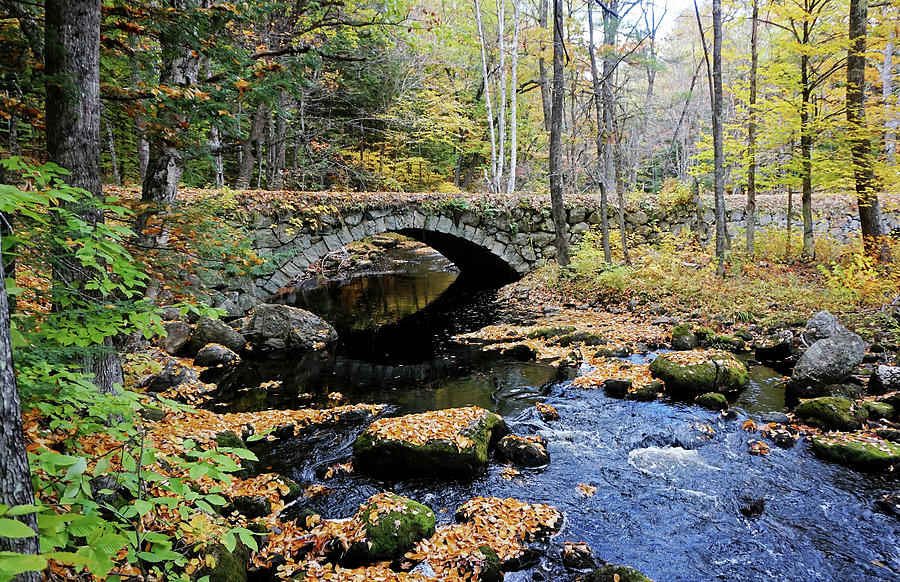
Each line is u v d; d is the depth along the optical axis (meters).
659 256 12.76
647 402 6.44
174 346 9.00
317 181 19.36
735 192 20.11
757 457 5.00
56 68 3.43
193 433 5.08
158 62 5.91
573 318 11.12
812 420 5.46
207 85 4.50
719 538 3.87
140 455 1.98
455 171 25.20
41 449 1.96
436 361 9.00
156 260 4.15
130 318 2.70
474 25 21.97
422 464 4.81
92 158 3.59
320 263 20.17
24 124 4.62
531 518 4.07
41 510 1.57
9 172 2.95
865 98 10.30
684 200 16.55
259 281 11.16
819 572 3.48
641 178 29.98
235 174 19.41
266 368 8.81
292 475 4.97
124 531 1.75
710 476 4.73
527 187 25.61
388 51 16.28
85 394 2.26
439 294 16.11
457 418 5.41
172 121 4.76
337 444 5.69
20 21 3.70
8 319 1.48
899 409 5.44
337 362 9.19
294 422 6.21
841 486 4.43
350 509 4.30
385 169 21.23
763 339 8.13
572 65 16.12
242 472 4.77
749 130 11.64
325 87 16.80
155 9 4.27
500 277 17.39
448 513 4.25
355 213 12.62
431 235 15.32
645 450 5.29
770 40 12.59
